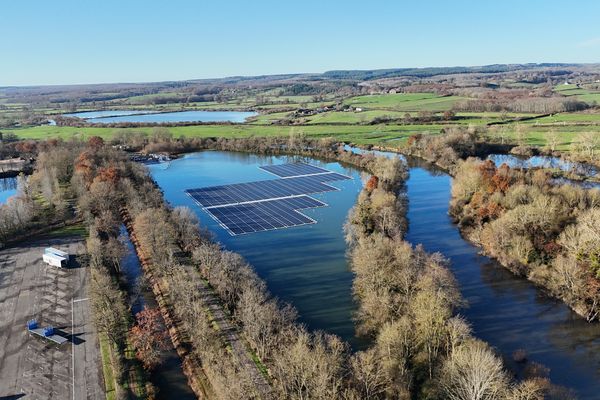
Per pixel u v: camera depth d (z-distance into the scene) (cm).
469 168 17500
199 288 10175
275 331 7975
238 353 7869
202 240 11988
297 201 17738
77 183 17800
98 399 7106
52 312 9606
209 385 7331
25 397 7162
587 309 9181
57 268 11725
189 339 8606
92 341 8575
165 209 14275
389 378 6550
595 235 9575
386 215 12862
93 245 11556
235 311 8906
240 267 10150
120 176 18450
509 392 6081
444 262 10462
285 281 11025
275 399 6481
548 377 7469
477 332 8831
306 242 13462
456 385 6197
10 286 10794
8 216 13862
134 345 8262
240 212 16538
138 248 13025
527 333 8762
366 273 9356
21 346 8438
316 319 9281
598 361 7975
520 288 10450
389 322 7975
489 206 13225
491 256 12000
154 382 7612
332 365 6316
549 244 10725
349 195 18450
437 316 7281
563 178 18588
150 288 10769
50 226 14850
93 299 9162
